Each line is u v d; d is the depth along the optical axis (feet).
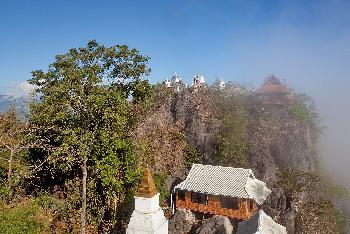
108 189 107.65
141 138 144.25
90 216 107.65
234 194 121.80
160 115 164.45
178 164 150.20
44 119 103.24
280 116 168.14
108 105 102.17
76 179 110.83
